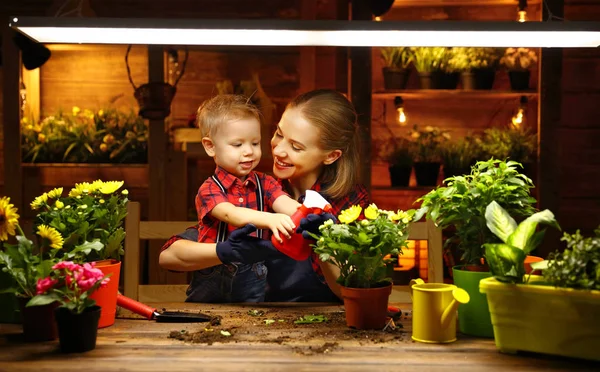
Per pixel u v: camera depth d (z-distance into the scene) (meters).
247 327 1.49
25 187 3.62
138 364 1.22
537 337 1.26
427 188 3.56
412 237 1.89
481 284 1.31
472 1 3.77
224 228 1.82
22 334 1.46
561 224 3.95
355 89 3.46
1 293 1.52
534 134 3.82
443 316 1.35
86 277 1.32
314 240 1.55
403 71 3.58
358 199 2.04
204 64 3.94
